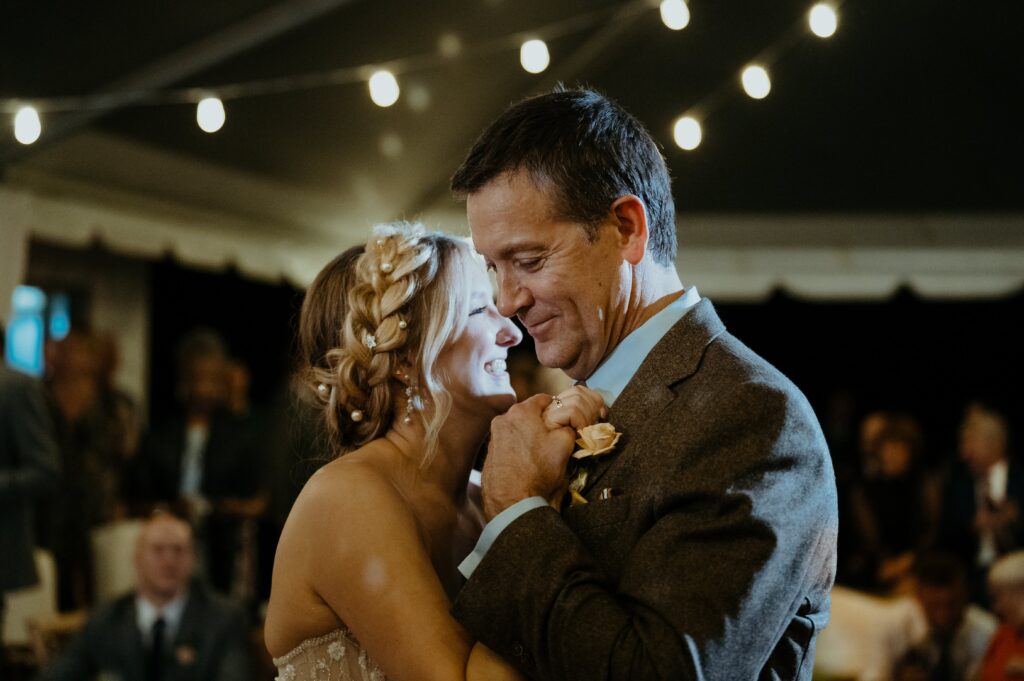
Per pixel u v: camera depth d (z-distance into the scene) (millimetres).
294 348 2305
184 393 5293
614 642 1430
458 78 4895
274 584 1778
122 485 5105
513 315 1669
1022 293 8078
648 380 1634
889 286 5770
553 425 1625
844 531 5465
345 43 4430
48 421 4105
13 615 4227
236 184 5094
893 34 5242
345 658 1729
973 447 5234
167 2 3842
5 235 4336
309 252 5617
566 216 1616
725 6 5160
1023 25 5047
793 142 5578
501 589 1519
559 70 5250
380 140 5105
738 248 5824
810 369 8328
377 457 1791
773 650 1591
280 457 5082
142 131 4578
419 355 1814
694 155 5629
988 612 4863
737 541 1461
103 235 4730
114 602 3885
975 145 5543
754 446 1505
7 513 3955
